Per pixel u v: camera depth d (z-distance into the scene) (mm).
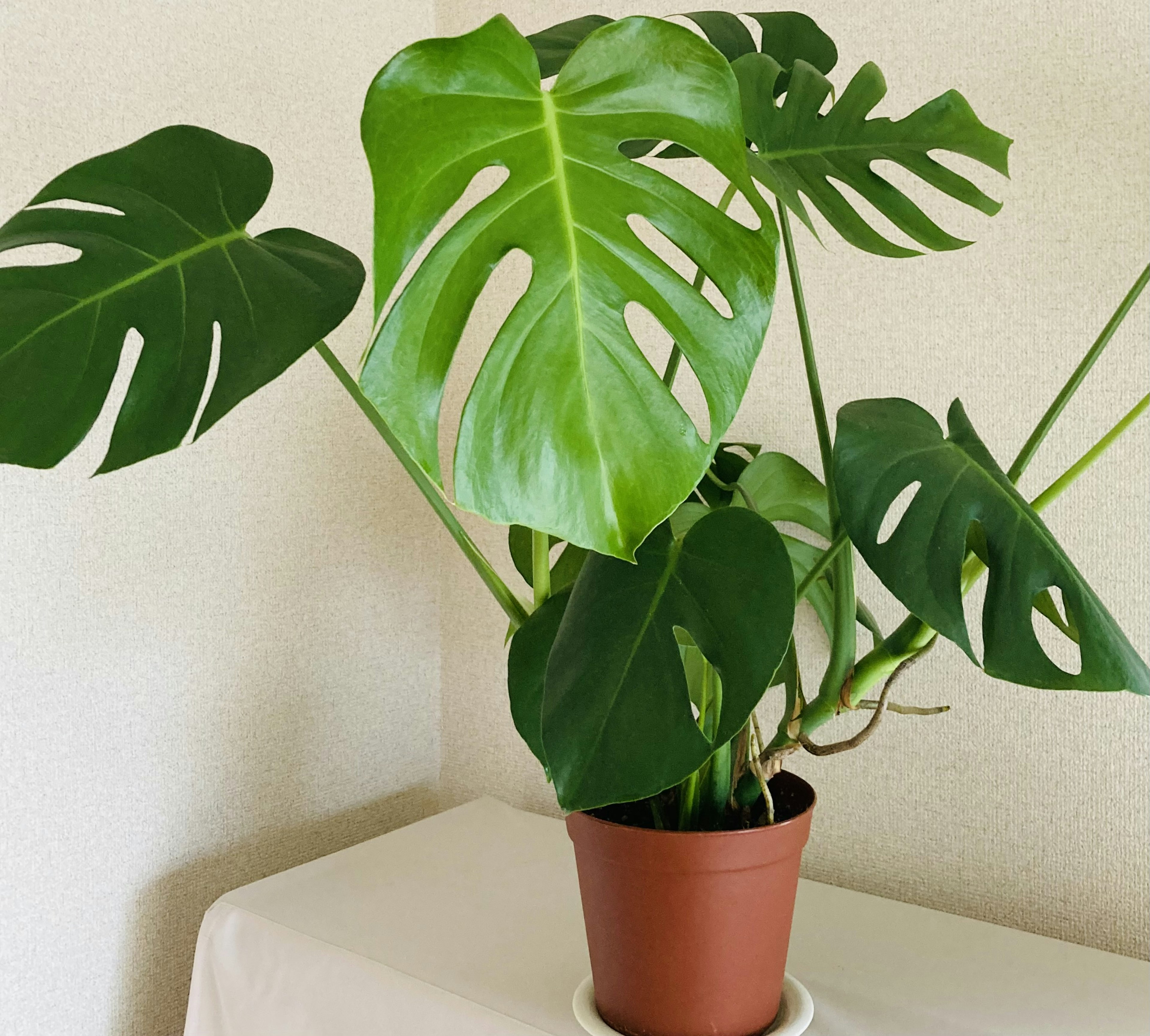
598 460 442
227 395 475
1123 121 889
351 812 1260
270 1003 878
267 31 1131
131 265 534
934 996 785
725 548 566
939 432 643
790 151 722
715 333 470
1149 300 880
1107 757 912
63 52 947
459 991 783
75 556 968
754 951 661
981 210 735
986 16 951
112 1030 1006
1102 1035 729
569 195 463
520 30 1259
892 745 1026
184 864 1068
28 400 481
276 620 1160
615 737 525
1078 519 920
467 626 1350
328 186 1203
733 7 1100
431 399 441
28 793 936
